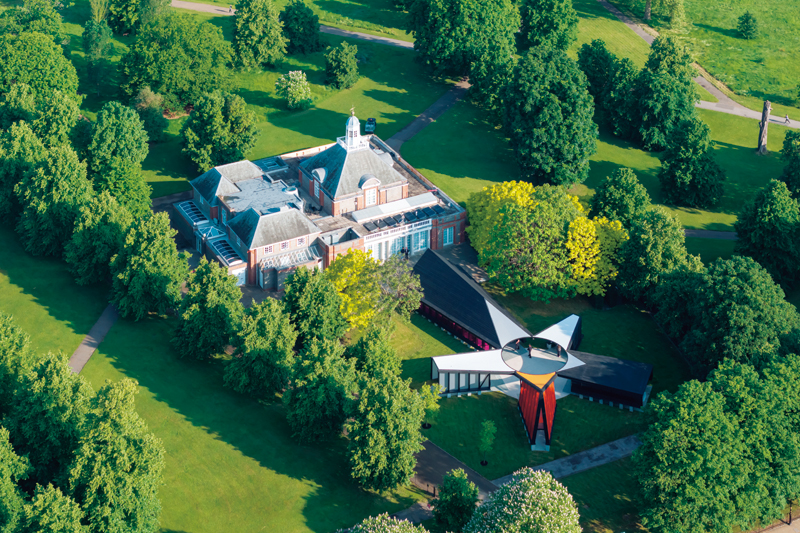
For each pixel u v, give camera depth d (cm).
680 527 12425
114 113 19050
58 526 10906
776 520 13325
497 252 17000
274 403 14562
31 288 16688
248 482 13038
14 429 12325
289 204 17962
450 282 16788
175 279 15875
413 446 12850
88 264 16588
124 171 18225
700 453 12394
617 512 13188
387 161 19075
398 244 18188
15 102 19675
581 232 16812
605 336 16588
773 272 18125
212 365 15200
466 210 18662
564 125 19800
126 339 15625
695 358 14962
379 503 12938
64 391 12381
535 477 11894
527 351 15950
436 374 15200
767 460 12900
